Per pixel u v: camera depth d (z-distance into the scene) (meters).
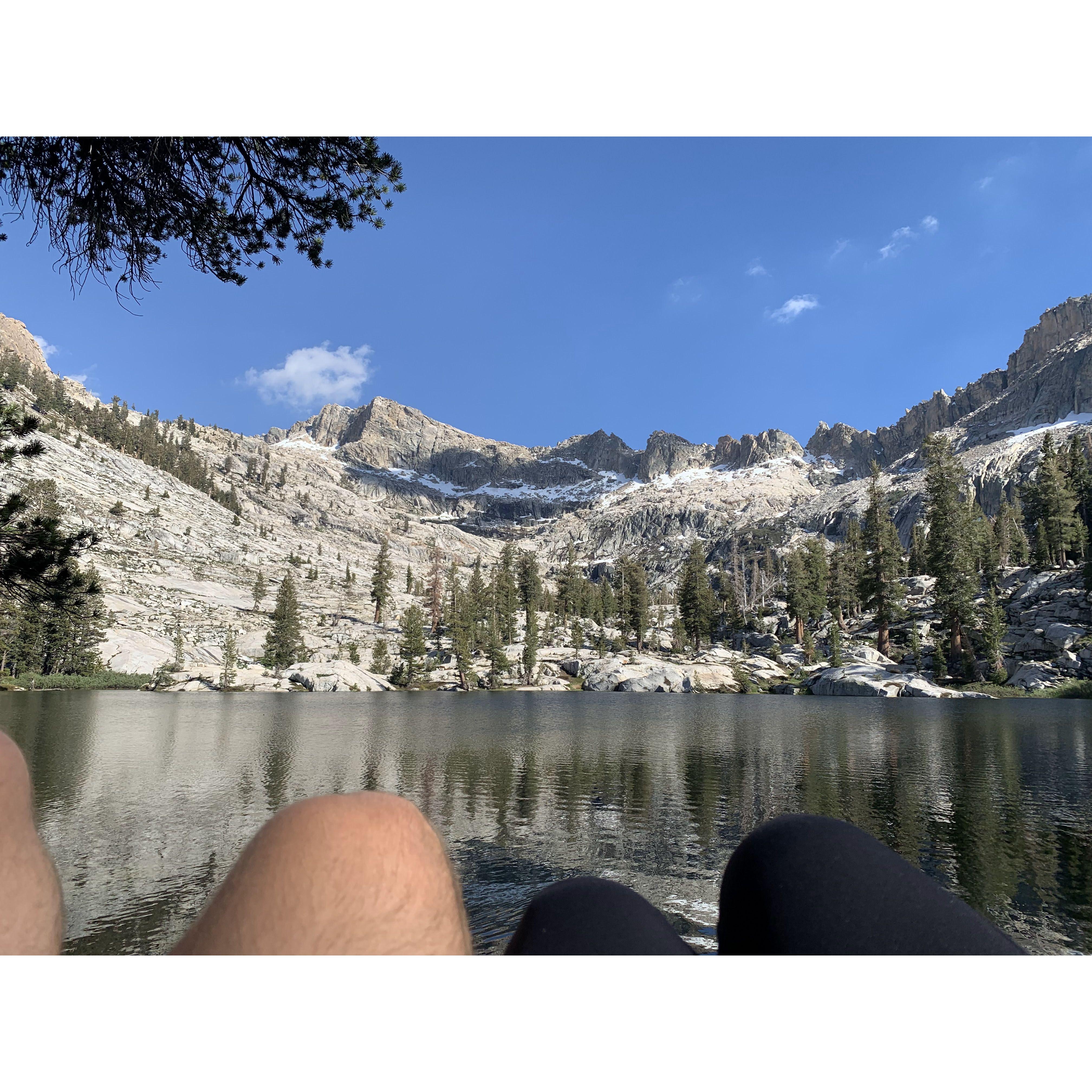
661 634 104.19
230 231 6.32
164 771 19.28
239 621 96.88
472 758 21.95
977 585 62.84
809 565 87.25
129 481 141.00
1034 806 13.42
